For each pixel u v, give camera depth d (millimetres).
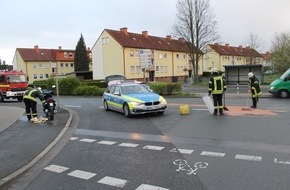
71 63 83750
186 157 7426
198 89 35250
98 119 14773
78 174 6578
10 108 21109
